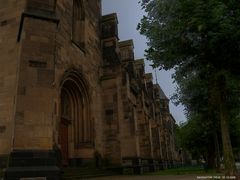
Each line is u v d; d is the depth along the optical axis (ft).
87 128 73.46
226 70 38.04
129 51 119.96
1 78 51.67
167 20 42.22
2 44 54.19
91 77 80.18
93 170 67.15
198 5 34.45
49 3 48.96
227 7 33.88
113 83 87.97
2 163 45.09
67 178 51.52
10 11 56.03
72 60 68.08
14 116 40.65
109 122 84.69
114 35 94.07
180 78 52.54
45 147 40.93
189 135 128.26
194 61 43.80
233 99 52.19
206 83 50.88
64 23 65.82
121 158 80.18
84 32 79.51
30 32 45.34
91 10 89.10
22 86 42.22
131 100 93.86
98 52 89.81
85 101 74.84
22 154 39.14
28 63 43.68
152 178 56.65
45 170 39.40
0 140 47.24
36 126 41.27
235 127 110.63
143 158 104.22
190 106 71.67
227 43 35.76
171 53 42.32
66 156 67.21
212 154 131.64
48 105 43.04
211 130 95.91
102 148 81.25
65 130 68.95
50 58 45.65
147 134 124.77
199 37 38.27
